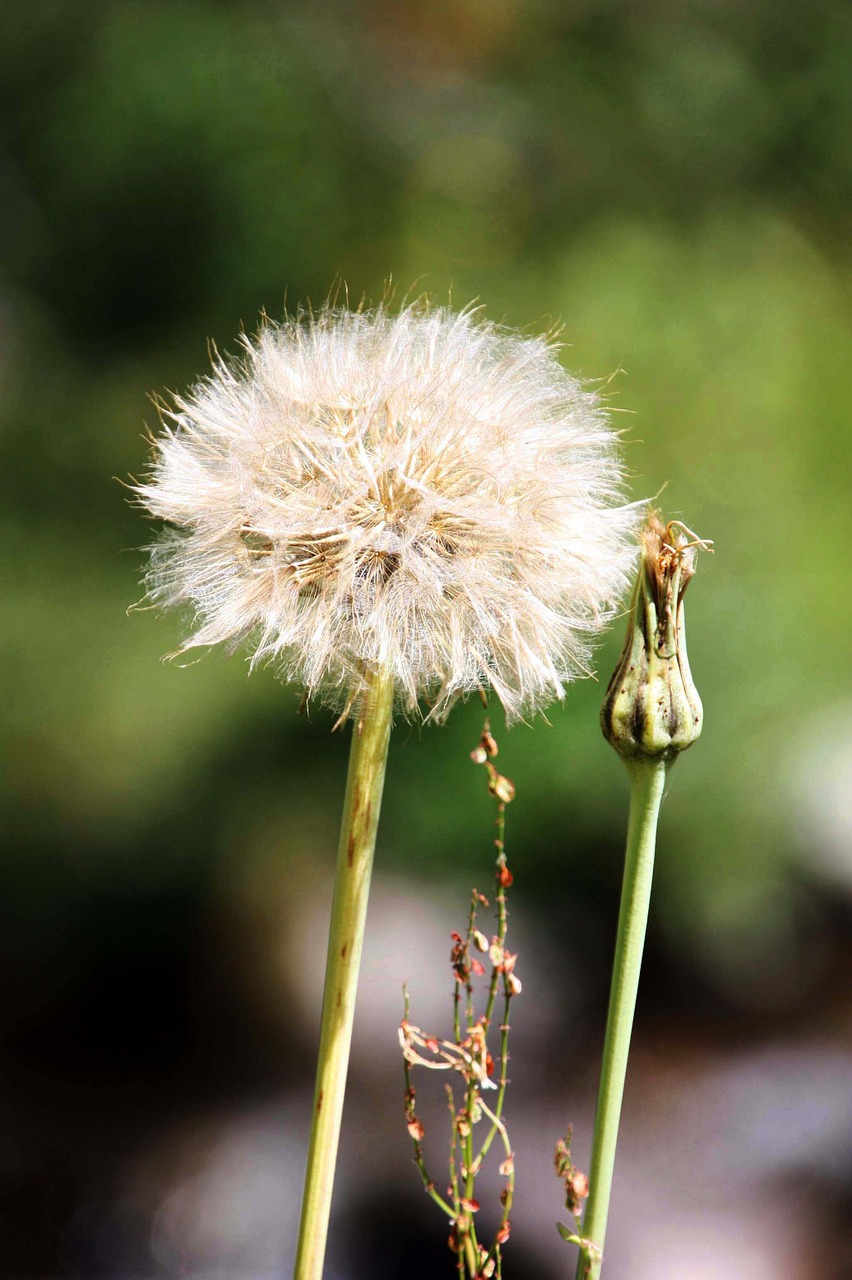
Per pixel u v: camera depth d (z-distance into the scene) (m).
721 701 1.80
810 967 1.69
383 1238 1.13
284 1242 1.18
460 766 1.75
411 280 2.10
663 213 2.21
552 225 2.19
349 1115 1.36
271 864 1.80
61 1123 1.39
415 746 1.77
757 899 1.75
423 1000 1.53
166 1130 1.38
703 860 1.76
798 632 1.86
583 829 1.78
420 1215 1.15
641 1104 1.40
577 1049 1.54
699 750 1.79
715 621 1.81
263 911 1.74
